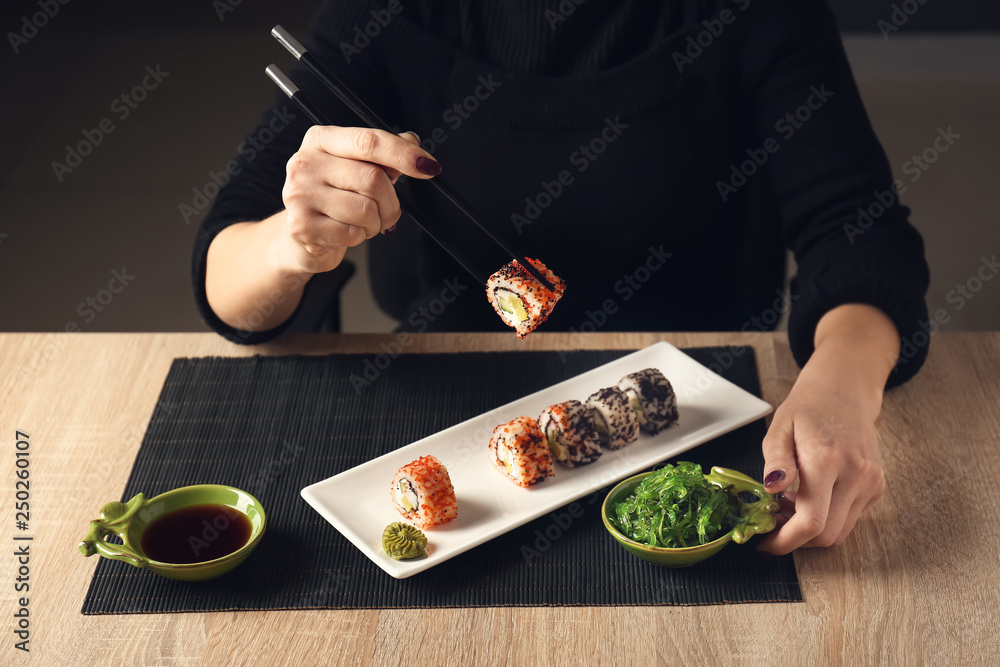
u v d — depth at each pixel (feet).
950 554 3.38
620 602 3.28
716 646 3.18
